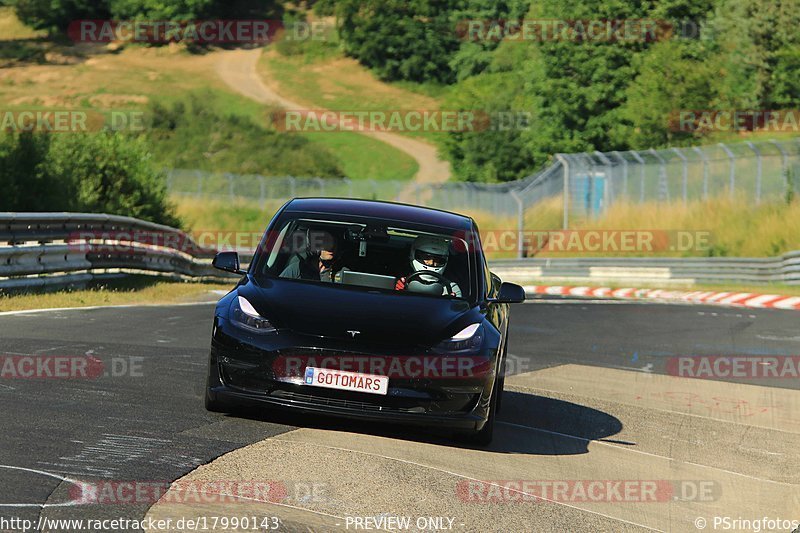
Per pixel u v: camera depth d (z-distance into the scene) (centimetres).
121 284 6838
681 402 3406
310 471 2025
